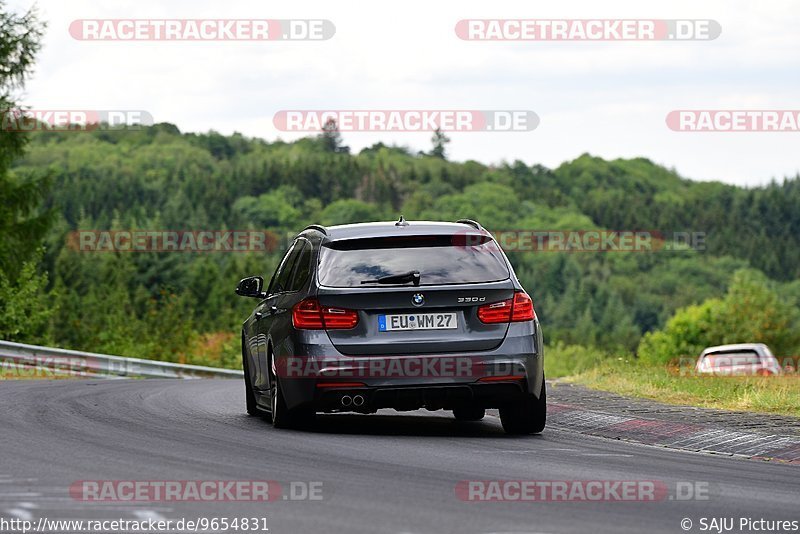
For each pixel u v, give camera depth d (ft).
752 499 67.72
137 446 86.89
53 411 114.73
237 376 308.60
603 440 100.63
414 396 96.94
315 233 106.01
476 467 78.64
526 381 98.22
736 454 93.20
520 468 78.69
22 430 96.58
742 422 106.73
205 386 172.04
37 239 394.52
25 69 382.63
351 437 96.53
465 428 108.37
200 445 88.43
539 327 100.63
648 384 143.54
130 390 153.58
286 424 102.42
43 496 64.08
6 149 384.06
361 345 96.78
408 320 97.45
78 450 83.82
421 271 98.63
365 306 97.19
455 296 97.71
